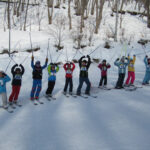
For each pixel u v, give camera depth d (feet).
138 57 52.75
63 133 11.60
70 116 14.64
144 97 20.47
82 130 11.98
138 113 15.14
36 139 10.87
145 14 89.76
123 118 14.01
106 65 26.02
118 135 11.11
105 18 80.69
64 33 60.64
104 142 10.27
